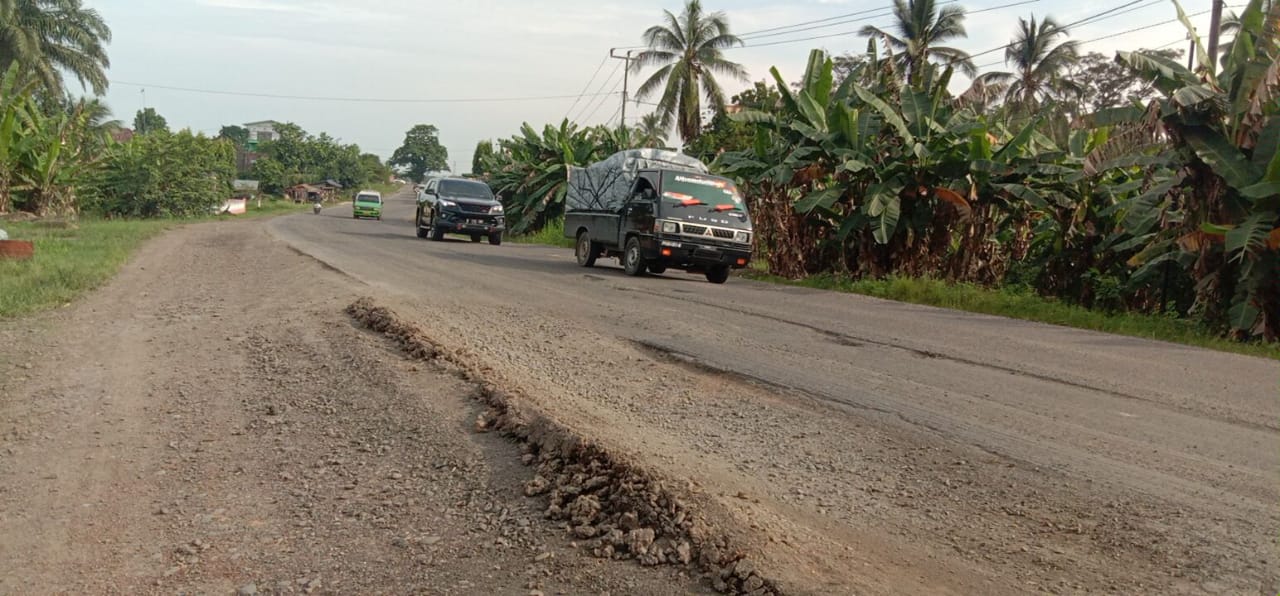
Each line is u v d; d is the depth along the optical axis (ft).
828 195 59.11
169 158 126.41
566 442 16.72
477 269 55.26
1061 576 12.46
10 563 13.57
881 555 12.99
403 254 64.80
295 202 269.64
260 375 24.61
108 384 23.61
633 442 17.56
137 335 30.04
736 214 56.34
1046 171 55.62
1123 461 17.70
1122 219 53.57
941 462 17.43
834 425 19.94
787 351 29.01
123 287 41.81
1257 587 12.14
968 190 57.57
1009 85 137.69
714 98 140.67
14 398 22.16
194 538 14.38
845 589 11.59
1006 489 15.97
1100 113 47.62
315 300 36.58
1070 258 57.57
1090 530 14.12
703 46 141.38
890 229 56.08
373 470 17.25
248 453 18.40
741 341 30.68
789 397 22.52
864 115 59.98
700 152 120.26
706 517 13.48
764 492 15.51
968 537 13.80
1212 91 42.68
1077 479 16.55
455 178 94.07
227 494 16.26
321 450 18.47
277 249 64.08
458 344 27.66
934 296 50.42
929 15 124.16
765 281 62.80
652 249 54.80
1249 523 14.49
